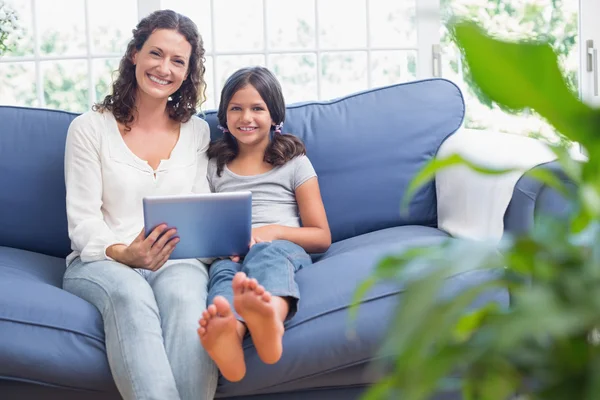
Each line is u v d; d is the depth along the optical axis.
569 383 0.59
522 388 0.67
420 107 2.62
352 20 3.33
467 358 0.62
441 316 0.62
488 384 0.65
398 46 3.24
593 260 0.62
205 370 1.86
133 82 2.37
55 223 2.47
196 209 2.04
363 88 3.35
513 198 2.11
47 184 2.47
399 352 0.62
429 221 2.57
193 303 1.98
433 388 0.63
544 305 0.58
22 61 3.10
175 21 2.36
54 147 2.50
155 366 1.84
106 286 2.00
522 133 3.51
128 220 2.29
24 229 2.46
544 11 3.41
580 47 3.28
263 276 2.00
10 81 3.23
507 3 3.40
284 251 2.13
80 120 2.33
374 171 2.54
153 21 2.35
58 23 3.27
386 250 2.10
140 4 3.18
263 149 2.46
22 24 3.23
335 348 1.89
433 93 2.65
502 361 0.62
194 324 1.92
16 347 1.85
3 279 2.02
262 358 1.83
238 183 2.43
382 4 3.31
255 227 2.34
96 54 3.13
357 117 2.60
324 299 1.95
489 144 2.37
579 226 0.68
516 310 0.60
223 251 2.13
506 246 0.67
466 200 2.33
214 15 3.17
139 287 1.99
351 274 2.01
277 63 3.30
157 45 2.31
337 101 2.66
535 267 0.64
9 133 2.51
